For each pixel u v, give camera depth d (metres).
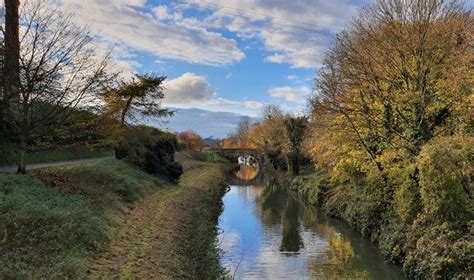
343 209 29.75
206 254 16.69
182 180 42.50
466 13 21.25
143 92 32.91
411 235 17.22
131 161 33.44
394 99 21.38
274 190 54.53
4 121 20.73
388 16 22.06
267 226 29.12
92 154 38.81
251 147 111.38
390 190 23.09
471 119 18.55
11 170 20.08
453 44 20.50
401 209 19.05
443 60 20.50
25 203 13.20
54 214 13.15
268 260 20.33
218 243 22.03
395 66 21.84
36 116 18.11
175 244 16.52
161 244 15.84
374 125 23.09
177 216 22.02
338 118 25.55
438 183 15.66
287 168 61.31
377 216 23.14
